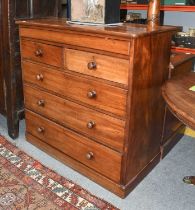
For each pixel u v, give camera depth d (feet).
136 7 8.09
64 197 5.33
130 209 5.08
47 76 5.82
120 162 5.10
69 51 5.15
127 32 4.33
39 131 6.54
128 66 4.41
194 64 7.30
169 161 6.53
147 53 4.69
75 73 5.21
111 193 5.46
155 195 5.45
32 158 6.50
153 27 5.10
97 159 5.50
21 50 6.20
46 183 5.69
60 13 7.58
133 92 4.60
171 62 5.76
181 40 7.57
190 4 7.11
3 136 7.46
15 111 7.06
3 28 6.47
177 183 5.80
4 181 5.73
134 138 5.08
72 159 6.05
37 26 5.52
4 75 6.90
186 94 4.10
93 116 5.22
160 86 5.49
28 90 6.46
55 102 5.89
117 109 4.79
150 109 5.37
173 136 6.98
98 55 4.72
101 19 5.13
